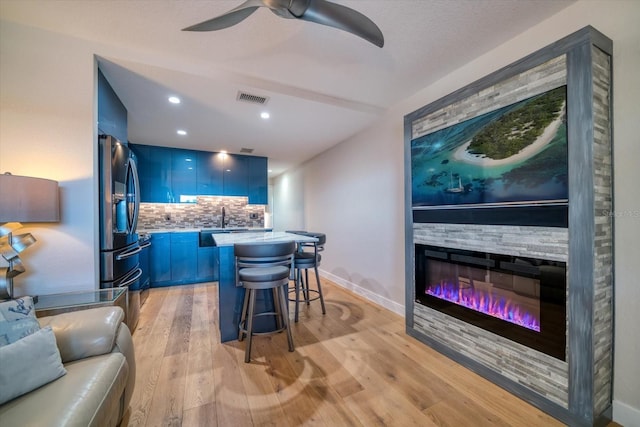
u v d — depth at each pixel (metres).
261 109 2.99
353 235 3.98
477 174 1.89
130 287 2.55
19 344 1.05
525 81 1.62
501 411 1.56
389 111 3.21
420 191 2.37
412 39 1.97
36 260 1.85
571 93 1.42
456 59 2.24
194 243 4.49
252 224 5.49
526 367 1.64
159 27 1.84
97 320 1.36
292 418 1.50
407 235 2.52
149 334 2.53
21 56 1.82
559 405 1.49
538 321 1.59
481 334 1.89
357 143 3.86
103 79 2.26
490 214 1.82
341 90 2.77
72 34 1.90
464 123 1.98
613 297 1.46
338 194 4.42
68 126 1.92
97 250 2.05
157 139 4.08
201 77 2.32
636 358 1.41
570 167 1.43
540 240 1.56
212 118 3.23
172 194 4.57
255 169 5.25
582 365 1.39
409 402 1.63
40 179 1.68
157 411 1.53
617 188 1.45
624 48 1.44
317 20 1.43
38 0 1.58
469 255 1.96
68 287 1.91
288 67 2.34
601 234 1.39
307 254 3.14
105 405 1.04
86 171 1.96
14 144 1.80
